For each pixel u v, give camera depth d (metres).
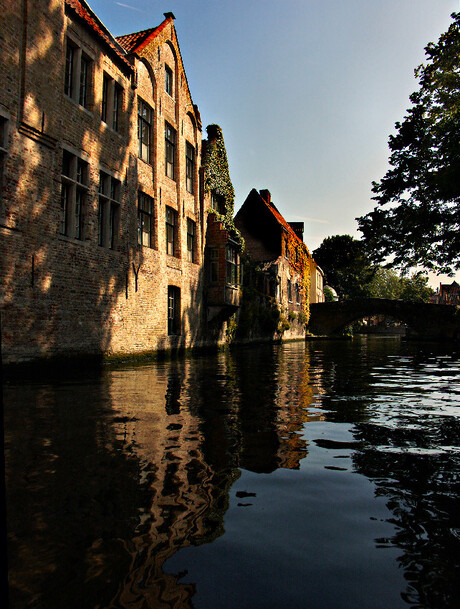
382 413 5.43
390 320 95.62
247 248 34.66
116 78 12.62
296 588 1.76
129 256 13.02
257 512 2.47
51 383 7.69
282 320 32.84
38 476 2.94
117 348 12.26
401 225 18.44
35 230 9.07
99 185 11.68
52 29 9.62
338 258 66.69
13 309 8.45
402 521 2.40
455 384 8.64
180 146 17.02
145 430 4.26
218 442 3.90
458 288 112.06
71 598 1.66
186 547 2.07
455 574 1.89
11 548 2.01
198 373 9.98
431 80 17.23
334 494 2.77
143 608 1.60
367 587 1.78
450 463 3.43
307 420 4.93
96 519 2.32
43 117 9.29
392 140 18.28
